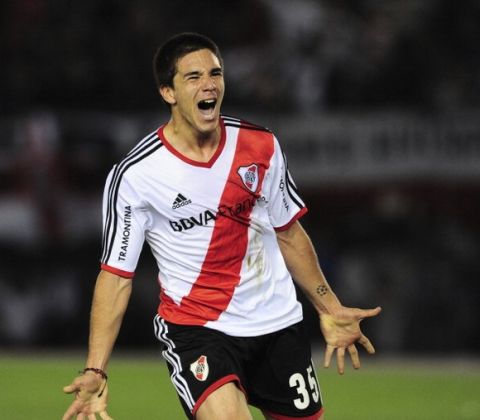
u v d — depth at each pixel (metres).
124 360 53.88
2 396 40.31
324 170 61.09
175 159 19.72
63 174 60.03
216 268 20.08
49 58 65.69
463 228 60.62
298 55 66.00
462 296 59.41
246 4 70.38
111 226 19.89
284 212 20.84
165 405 38.25
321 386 44.47
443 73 65.62
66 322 61.84
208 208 19.80
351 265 59.84
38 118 60.06
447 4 68.75
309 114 61.97
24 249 61.19
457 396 41.69
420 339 58.81
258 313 20.28
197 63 19.31
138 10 68.75
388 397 41.44
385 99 64.88
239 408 19.20
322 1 70.69
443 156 60.25
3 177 59.94
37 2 69.25
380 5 70.31
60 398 39.88
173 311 20.33
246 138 20.08
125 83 65.19
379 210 60.41
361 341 21.52
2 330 61.16
